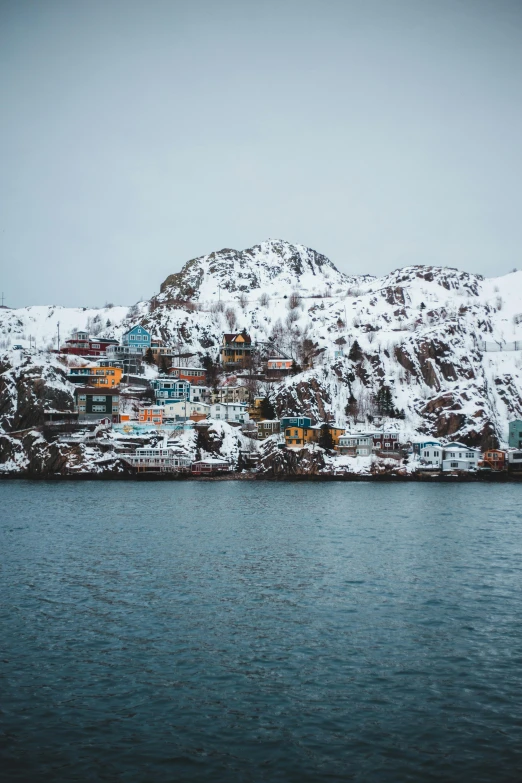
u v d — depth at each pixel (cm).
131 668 6384
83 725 5366
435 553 11225
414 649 6788
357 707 5638
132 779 4700
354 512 16388
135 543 12131
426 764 4850
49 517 15425
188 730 5303
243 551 11400
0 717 5469
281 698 5800
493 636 7119
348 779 4700
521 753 4959
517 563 10438
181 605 8231
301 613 7906
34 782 4656
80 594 8688
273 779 4703
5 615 7819
